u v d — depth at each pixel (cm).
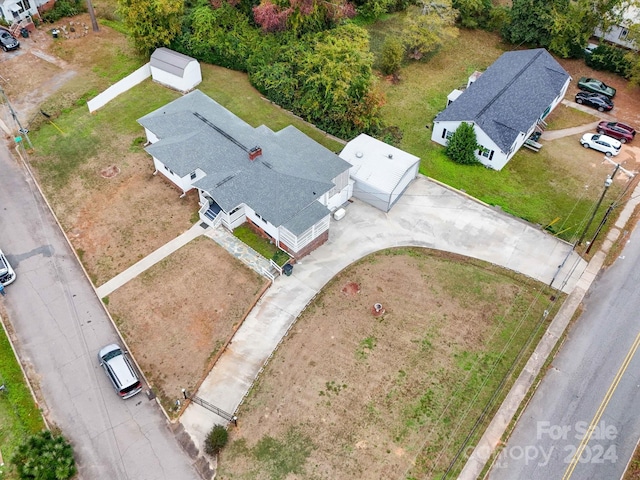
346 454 2814
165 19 5006
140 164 4272
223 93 4969
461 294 3528
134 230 3816
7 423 2892
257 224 3778
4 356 3158
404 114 4900
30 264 3612
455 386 3080
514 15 5584
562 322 3397
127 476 2742
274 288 3522
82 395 3022
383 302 3462
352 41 4906
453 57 5594
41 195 4034
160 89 4978
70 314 3369
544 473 2783
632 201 4156
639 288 3588
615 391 3084
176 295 3453
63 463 2681
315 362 3164
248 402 3003
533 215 4041
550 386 3102
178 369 3125
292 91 4816
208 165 3847
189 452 2831
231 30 5191
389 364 3161
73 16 5728
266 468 2770
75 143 4419
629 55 5172
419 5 5728
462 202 4125
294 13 4941
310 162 3919
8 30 5372
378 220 3978
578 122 4888
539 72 4912
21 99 4775
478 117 4344
